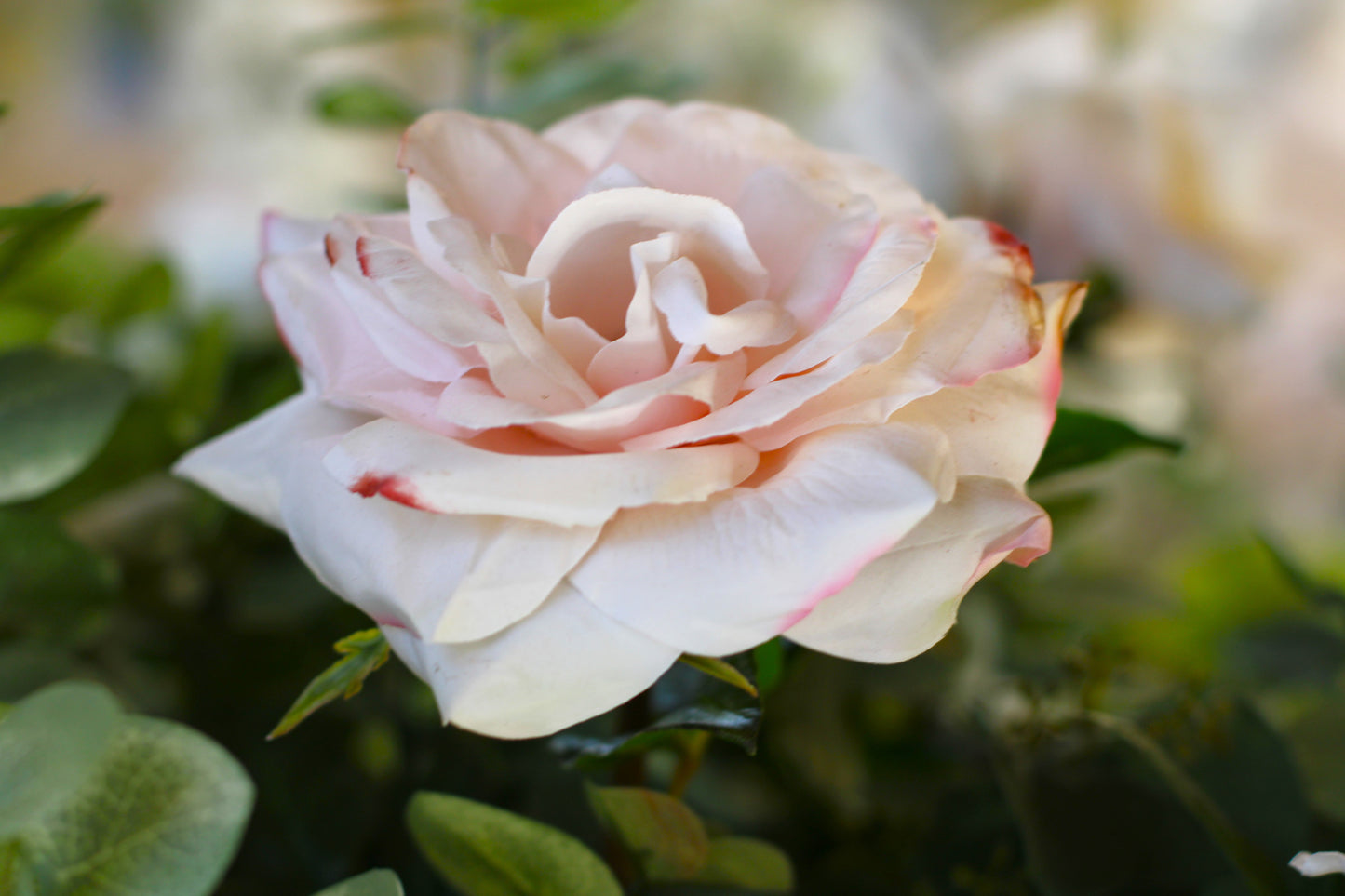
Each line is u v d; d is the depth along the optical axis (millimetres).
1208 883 336
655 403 274
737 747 404
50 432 342
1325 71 628
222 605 426
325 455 287
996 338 285
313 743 383
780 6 728
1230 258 576
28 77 873
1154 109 593
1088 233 557
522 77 526
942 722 425
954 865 360
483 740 379
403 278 278
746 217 300
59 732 259
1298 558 529
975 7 663
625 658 269
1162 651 479
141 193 882
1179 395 578
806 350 275
